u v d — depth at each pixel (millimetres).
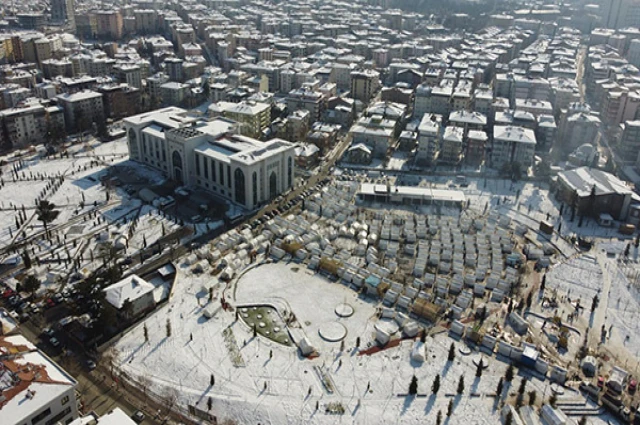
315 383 168875
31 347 150750
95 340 181375
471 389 167500
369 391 166500
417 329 190875
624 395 166625
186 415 157125
